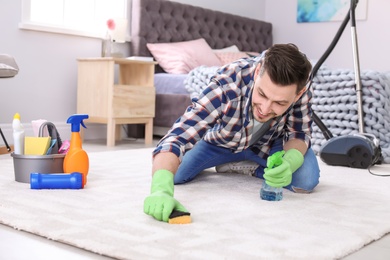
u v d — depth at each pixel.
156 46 4.27
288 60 1.34
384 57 5.27
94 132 4.06
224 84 1.62
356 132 3.03
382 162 2.89
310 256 1.13
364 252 1.22
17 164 1.94
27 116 3.60
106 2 4.23
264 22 5.71
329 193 1.90
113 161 2.58
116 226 1.33
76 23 4.06
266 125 1.75
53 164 1.94
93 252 1.17
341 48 5.51
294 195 1.83
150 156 2.83
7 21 3.43
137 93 3.67
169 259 1.09
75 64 3.88
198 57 4.36
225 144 1.85
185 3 4.82
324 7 5.56
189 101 3.90
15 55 3.49
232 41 5.21
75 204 1.58
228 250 1.15
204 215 1.47
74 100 3.90
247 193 1.83
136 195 1.74
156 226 1.34
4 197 1.65
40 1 3.85
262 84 1.38
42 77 3.67
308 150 1.93
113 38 3.82
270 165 1.64
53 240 1.25
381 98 2.95
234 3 5.51
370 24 5.33
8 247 1.20
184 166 1.94
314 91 3.15
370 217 1.53
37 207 1.52
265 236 1.28
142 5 4.22
